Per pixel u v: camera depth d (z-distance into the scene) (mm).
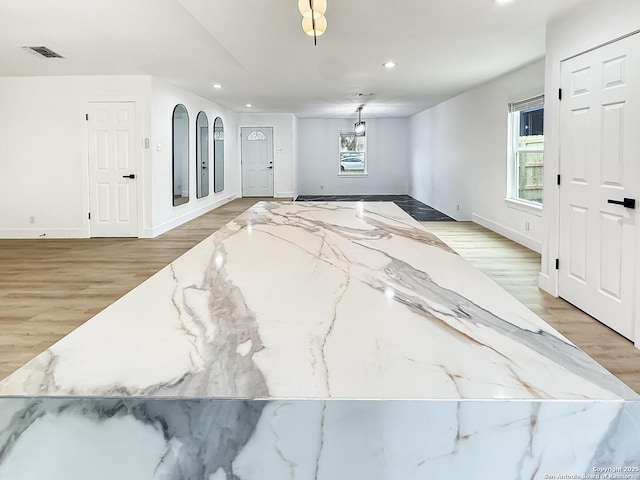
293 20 3742
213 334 882
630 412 651
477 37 4387
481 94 7418
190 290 1188
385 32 4199
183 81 7008
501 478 656
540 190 5812
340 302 1076
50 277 4641
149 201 6801
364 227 2254
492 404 650
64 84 6637
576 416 652
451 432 651
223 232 2111
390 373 717
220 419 660
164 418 664
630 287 2984
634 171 2939
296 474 657
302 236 2004
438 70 6020
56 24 4121
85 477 675
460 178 8586
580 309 3586
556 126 3877
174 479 666
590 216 3430
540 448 652
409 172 13547
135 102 6625
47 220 6879
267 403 652
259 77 6570
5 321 3404
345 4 3488
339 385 682
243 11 3520
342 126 13828
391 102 9656
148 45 4828
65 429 671
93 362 768
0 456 677
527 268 4930
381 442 652
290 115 12227
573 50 3588
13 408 675
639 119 2887
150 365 752
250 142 12562
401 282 1259
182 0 3291
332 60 5340
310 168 13984
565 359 774
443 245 1797
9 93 6676
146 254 5711
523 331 898
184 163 8148
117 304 1075
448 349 808
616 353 2805
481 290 1184
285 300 1095
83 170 6777
